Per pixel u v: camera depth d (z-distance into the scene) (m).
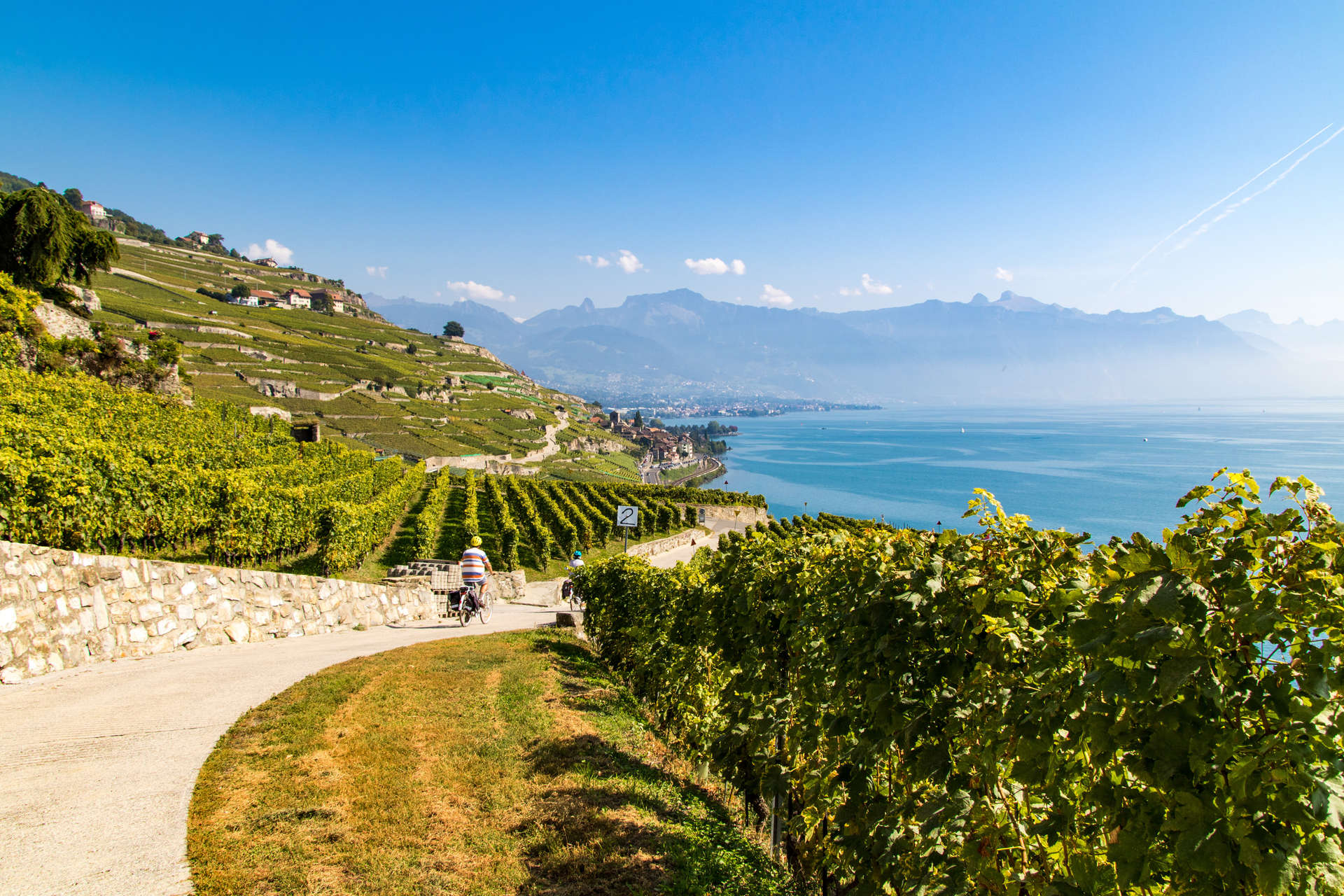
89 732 5.98
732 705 6.06
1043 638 2.60
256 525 18.33
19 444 12.38
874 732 3.46
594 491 70.56
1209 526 2.12
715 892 4.20
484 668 9.55
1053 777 2.41
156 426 29.56
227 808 4.62
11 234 47.31
